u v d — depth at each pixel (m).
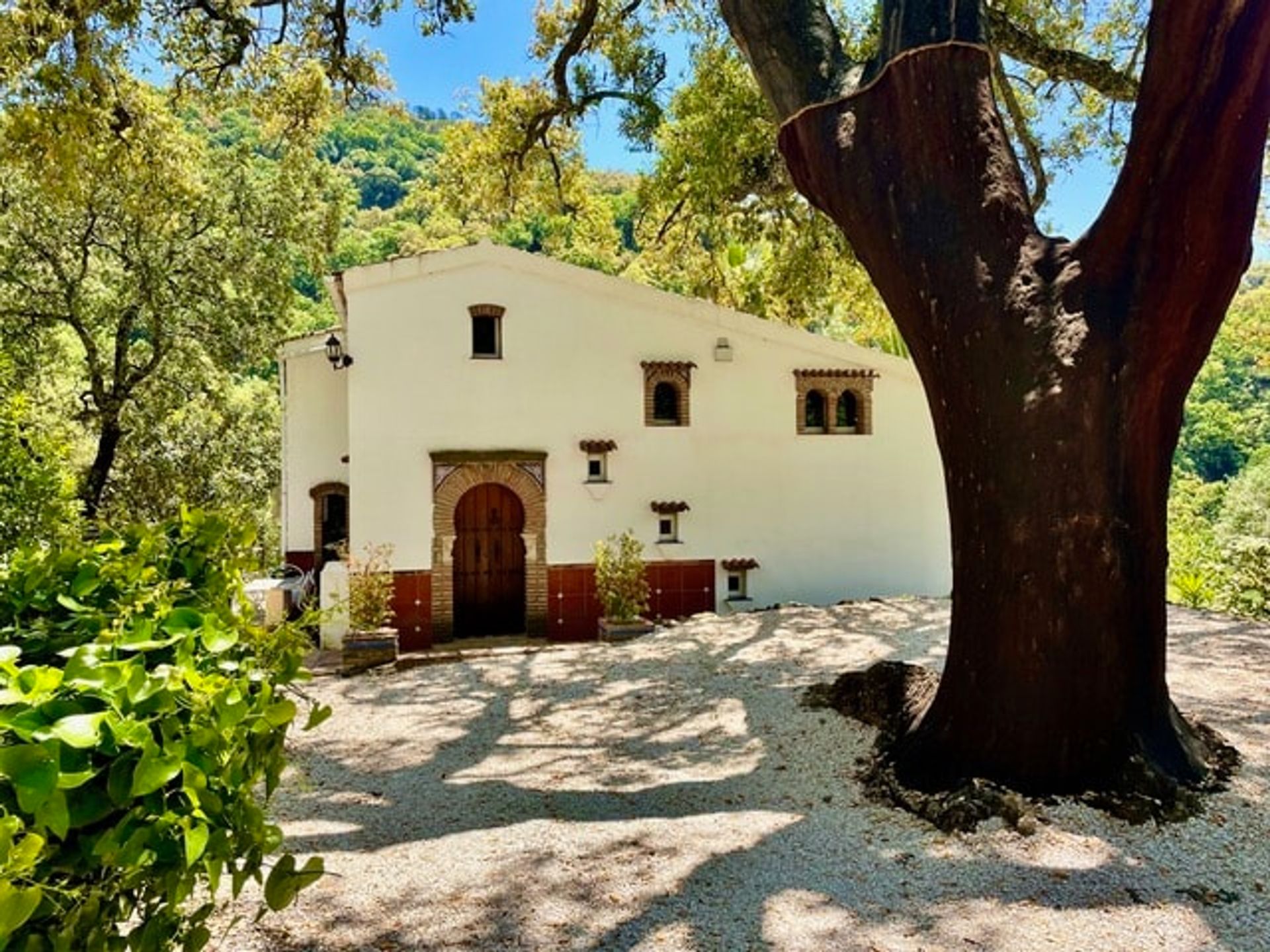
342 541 14.35
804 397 14.11
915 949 3.15
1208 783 4.39
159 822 1.64
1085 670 4.32
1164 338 4.21
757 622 10.41
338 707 7.82
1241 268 4.13
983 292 4.54
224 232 16.31
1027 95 12.39
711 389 13.75
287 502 14.43
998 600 4.48
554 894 3.68
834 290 18.17
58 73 8.25
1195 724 5.11
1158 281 4.15
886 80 4.82
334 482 14.45
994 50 9.48
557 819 4.67
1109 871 3.68
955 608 4.80
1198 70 3.80
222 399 17.81
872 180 4.89
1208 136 3.88
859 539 14.28
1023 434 4.38
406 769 5.81
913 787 4.66
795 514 14.04
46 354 16.17
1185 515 28.73
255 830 1.95
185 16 10.30
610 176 24.94
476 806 4.97
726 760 5.68
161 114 11.20
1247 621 9.29
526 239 23.83
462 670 9.12
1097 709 4.33
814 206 5.56
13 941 1.51
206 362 16.77
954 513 4.79
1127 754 4.31
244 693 2.04
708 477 13.70
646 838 4.31
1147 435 4.34
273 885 2.02
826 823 4.41
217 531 2.95
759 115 12.87
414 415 12.55
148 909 1.77
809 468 14.12
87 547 2.91
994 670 4.50
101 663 1.78
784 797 4.89
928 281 4.72
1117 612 4.34
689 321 13.69
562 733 6.62
